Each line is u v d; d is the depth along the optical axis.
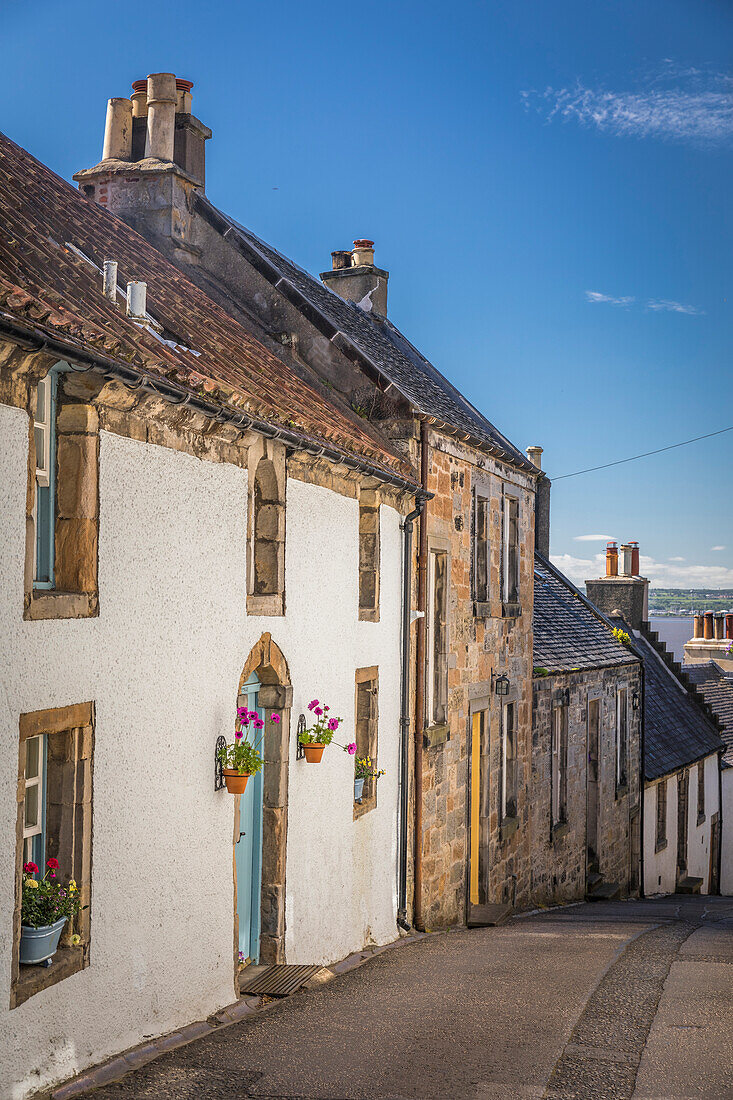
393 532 12.41
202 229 13.45
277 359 12.00
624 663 21.59
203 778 7.64
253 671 8.98
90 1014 6.14
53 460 6.21
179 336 9.38
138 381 6.29
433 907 13.32
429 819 13.24
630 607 29.64
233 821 8.13
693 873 26.72
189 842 7.42
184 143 13.50
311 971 9.12
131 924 6.62
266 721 9.24
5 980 5.36
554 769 18.50
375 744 11.83
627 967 9.52
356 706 11.30
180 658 7.29
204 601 7.67
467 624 14.59
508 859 16.20
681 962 9.79
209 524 7.76
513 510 17.09
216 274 13.42
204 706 7.66
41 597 5.71
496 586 15.88
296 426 8.94
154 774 6.92
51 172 11.32
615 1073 6.15
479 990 8.55
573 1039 6.91
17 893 5.48
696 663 36.19
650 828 23.80
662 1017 7.45
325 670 10.20
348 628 10.86
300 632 9.55
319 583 10.04
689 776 26.36
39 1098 5.58
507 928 13.87
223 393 7.40
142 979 6.75
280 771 9.20
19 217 9.28
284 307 13.14
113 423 6.48
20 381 5.54
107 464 6.40
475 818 15.21
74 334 5.82
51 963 5.77
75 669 6.00
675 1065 6.30
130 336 7.47
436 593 13.75
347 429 10.91
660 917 16.22
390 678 12.34
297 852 9.56
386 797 12.22
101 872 6.30
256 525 9.03
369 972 9.62
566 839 18.92
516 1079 6.06
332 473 10.36
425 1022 7.44
